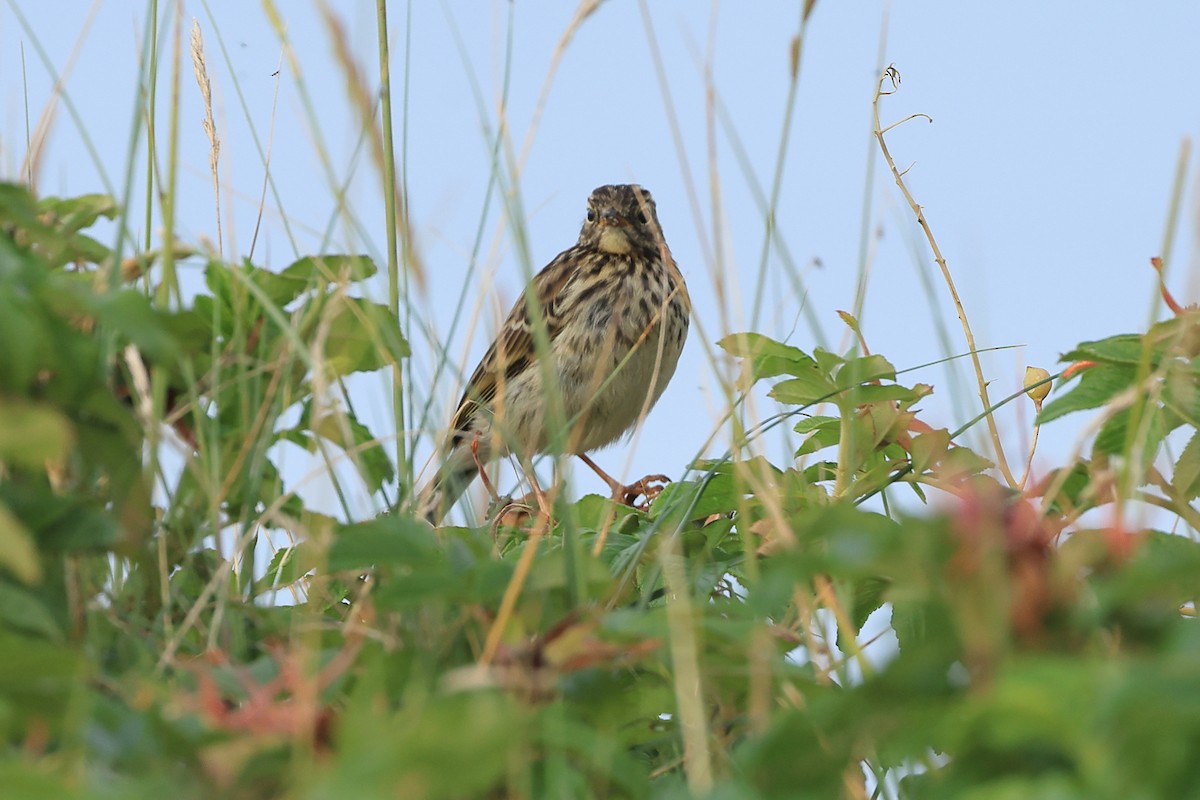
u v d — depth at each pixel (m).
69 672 3.45
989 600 3.51
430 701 3.88
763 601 3.47
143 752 3.42
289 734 3.54
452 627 4.86
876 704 3.48
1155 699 2.82
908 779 4.68
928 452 6.68
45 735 3.53
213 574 5.68
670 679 4.59
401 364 6.76
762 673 4.21
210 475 5.65
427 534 5.02
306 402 6.47
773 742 3.50
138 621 5.23
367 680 3.79
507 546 7.52
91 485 5.46
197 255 6.04
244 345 5.93
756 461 6.34
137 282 6.29
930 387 6.91
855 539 3.54
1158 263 5.43
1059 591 3.62
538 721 3.72
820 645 5.34
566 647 4.12
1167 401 5.44
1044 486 5.65
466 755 2.96
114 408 5.01
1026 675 2.95
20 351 4.39
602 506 7.64
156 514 5.72
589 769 4.14
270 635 5.39
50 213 5.91
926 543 3.54
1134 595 3.45
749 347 6.83
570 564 4.95
